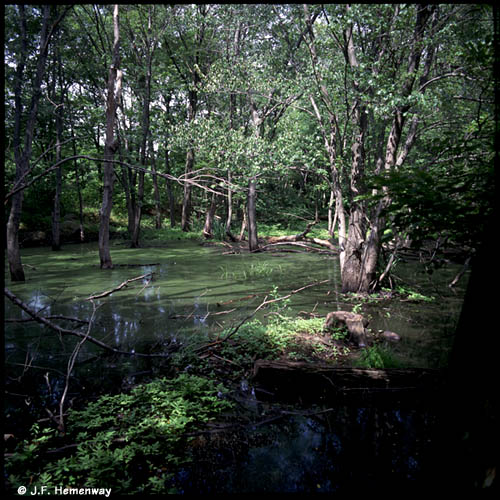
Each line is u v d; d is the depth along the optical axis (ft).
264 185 69.72
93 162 71.72
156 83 64.85
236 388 14.23
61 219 69.05
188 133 43.98
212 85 39.65
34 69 36.96
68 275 36.83
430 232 9.13
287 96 33.50
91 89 60.08
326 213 96.02
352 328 18.80
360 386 13.80
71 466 9.34
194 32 62.95
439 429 6.40
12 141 37.14
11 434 11.02
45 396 13.70
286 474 9.43
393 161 27.40
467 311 6.15
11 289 30.45
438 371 13.96
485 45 9.99
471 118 23.72
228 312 23.82
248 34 51.26
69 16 50.88
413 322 22.08
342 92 26.76
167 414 12.19
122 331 20.59
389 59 26.25
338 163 29.86
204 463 9.96
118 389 14.16
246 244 64.03
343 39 27.14
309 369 14.14
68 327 21.30
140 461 10.12
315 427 11.67
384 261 31.68
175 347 18.17
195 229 79.46
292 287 31.68
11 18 32.68
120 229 75.87
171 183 82.43
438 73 27.73
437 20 23.34
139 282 33.65
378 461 9.80
